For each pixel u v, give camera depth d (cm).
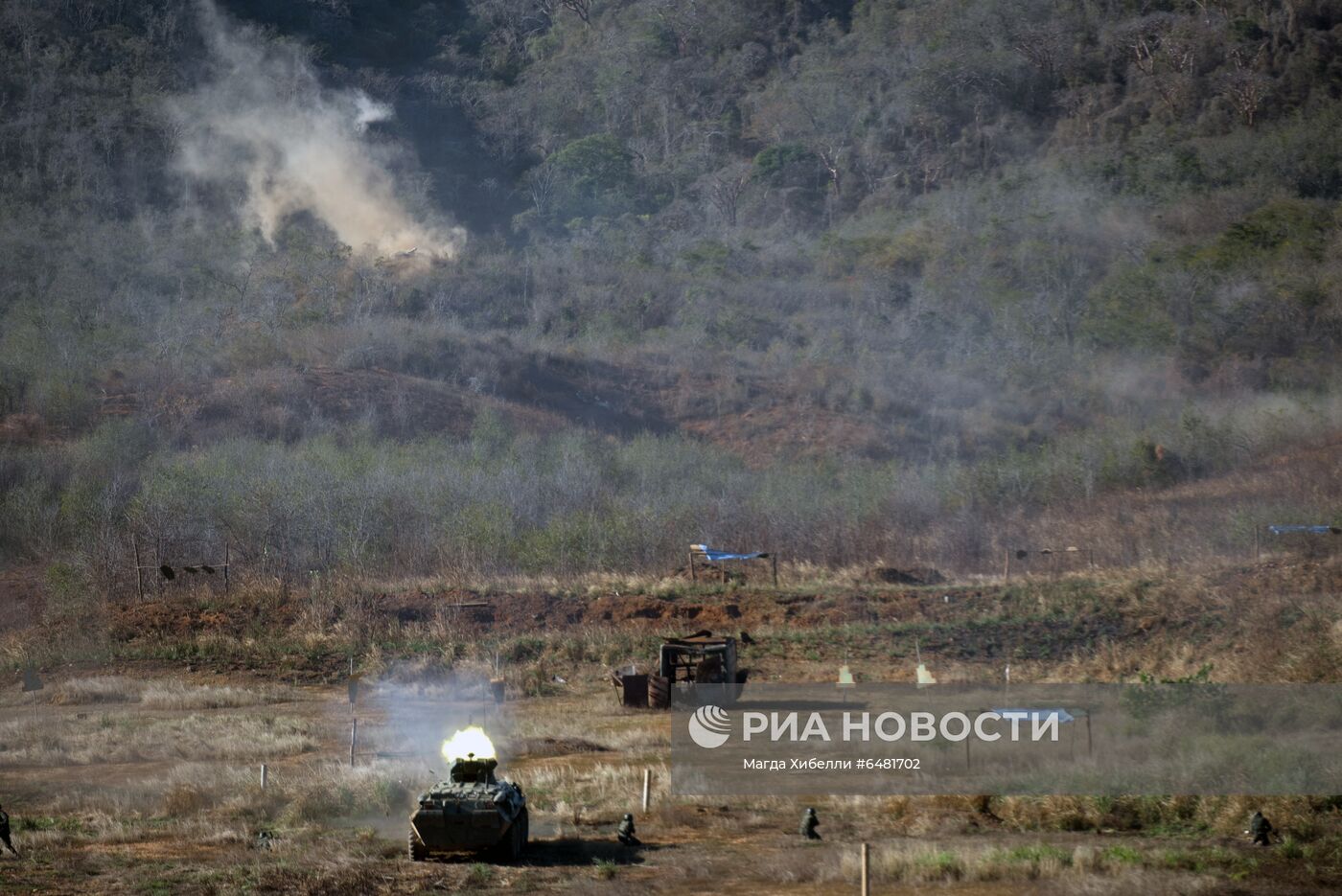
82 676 14462
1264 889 5662
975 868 6166
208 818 8025
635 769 9162
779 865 6394
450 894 6112
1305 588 14312
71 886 6316
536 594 16200
